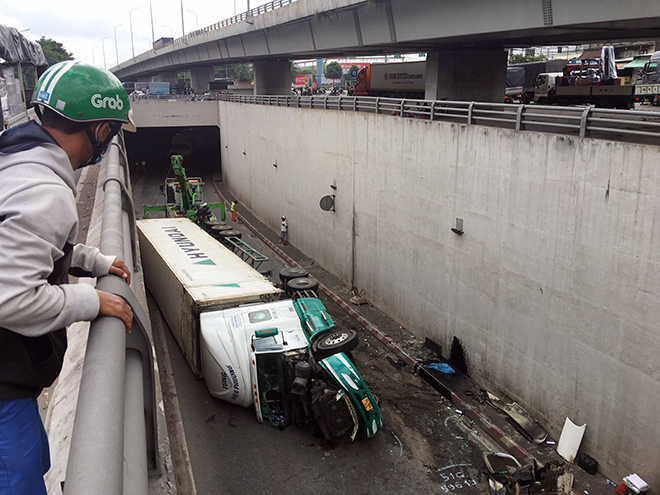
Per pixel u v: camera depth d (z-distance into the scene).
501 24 15.93
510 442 11.91
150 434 2.22
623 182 9.72
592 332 10.69
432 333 16.39
